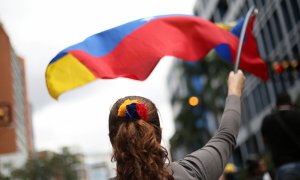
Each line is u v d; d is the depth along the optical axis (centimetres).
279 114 564
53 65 378
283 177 551
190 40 450
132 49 407
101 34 405
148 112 256
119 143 247
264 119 578
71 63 381
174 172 249
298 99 3059
